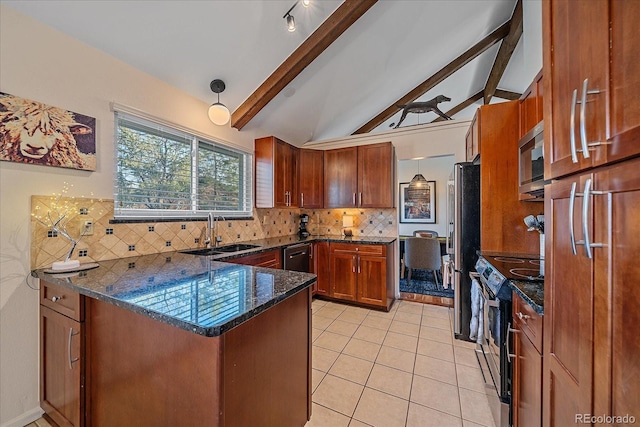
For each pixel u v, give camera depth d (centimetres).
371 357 220
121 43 194
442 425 151
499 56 367
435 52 329
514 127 214
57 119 168
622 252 55
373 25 262
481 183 223
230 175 318
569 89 75
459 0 259
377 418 156
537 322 103
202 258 206
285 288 119
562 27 80
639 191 50
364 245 334
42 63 162
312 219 436
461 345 240
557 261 84
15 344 150
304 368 139
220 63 244
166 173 245
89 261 183
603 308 60
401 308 335
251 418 101
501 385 139
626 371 53
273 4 215
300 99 332
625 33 53
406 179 648
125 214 212
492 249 221
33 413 154
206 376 88
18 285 151
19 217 153
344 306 343
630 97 52
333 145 416
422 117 525
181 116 250
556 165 83
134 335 109
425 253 425
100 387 124
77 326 127
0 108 145
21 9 153
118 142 208
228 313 90
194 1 191
